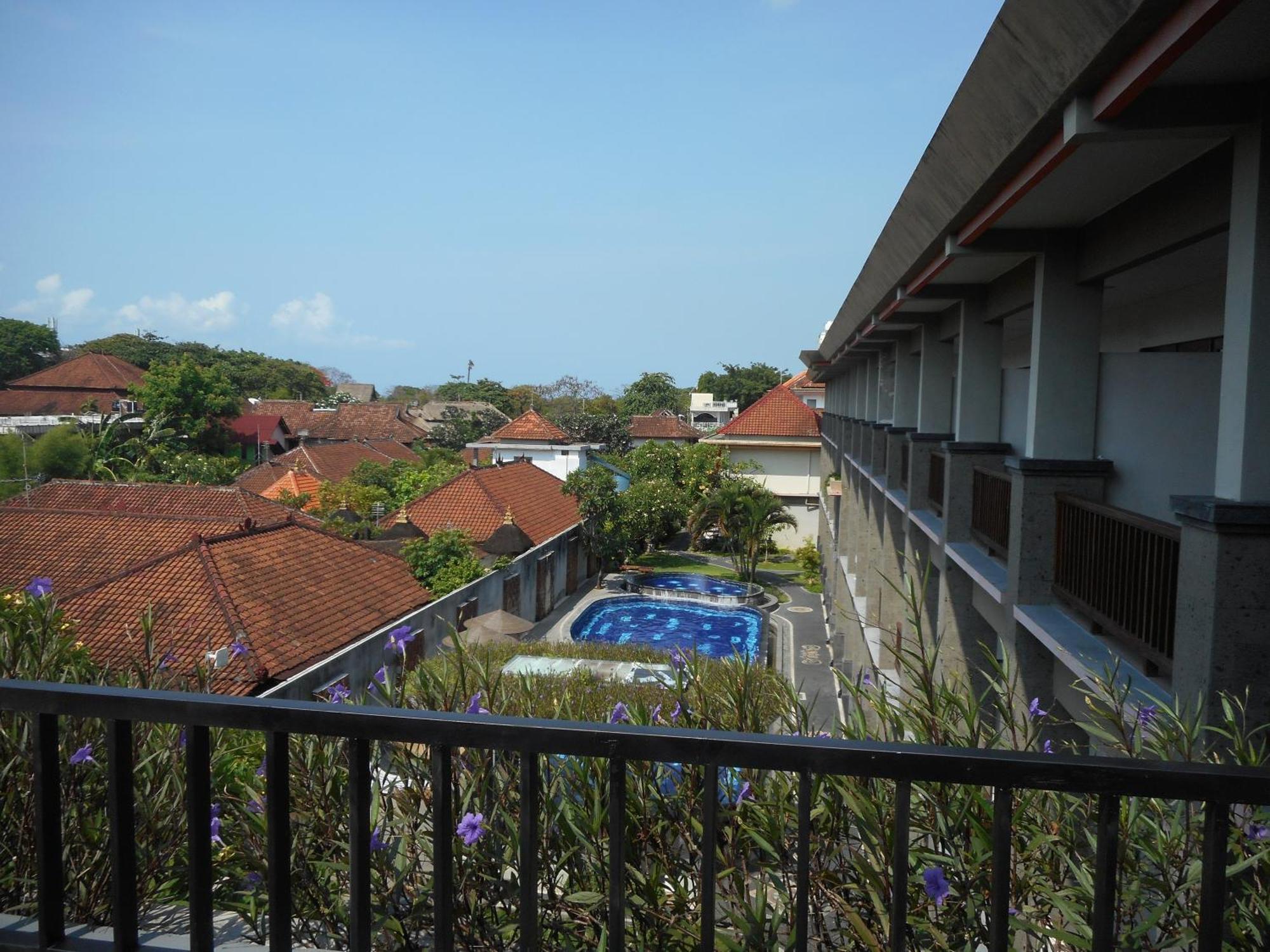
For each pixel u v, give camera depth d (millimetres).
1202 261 5660
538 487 28469
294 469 32000
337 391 91438
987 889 2180
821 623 23719
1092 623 4895
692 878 2533
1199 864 2020
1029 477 5531
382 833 2455
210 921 1760
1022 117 3760
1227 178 3748
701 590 27438
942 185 5082
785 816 2436
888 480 12062
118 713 1744
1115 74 3119
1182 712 3281
